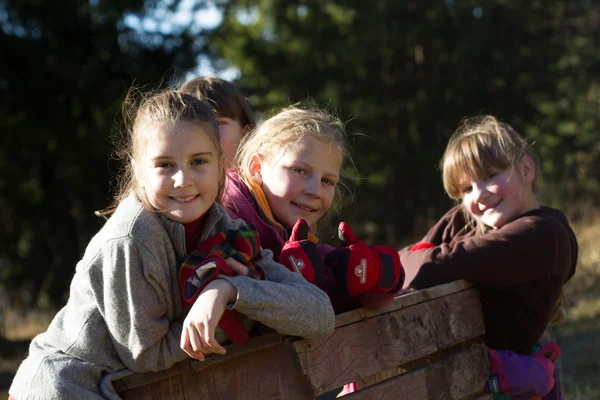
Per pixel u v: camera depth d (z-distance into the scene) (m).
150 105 1.85
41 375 1.72
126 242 1.69
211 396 1.80
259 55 14.95
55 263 14.33
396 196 14.15
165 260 1.75
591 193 14.38
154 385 1.77
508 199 2.93
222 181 1.97
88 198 14.33
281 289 1.76
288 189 2.26
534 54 14.84
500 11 14.88
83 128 13.71
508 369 2.69
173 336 1.74
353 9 14.78
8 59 12.60
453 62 14.30
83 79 12.94
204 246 1.83
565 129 14.41
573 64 15.59
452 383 2.44
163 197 1.77
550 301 2.84
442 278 2.73
